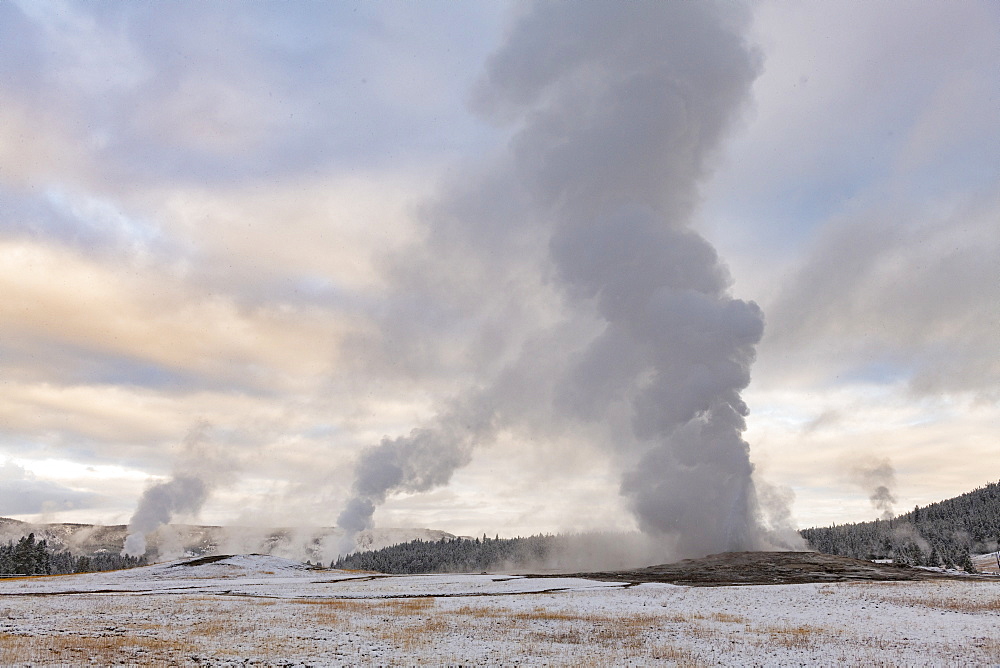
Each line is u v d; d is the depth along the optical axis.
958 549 143.38
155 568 82.44
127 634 27.52
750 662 23.25
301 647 25.00
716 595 46.56
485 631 29.88
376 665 22.02
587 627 31.25
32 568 121.06
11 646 22.88
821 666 22.62
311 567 89.12
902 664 22.83
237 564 85.19
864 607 39.38
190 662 21.67
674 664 22.81
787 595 46.03
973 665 22.69
